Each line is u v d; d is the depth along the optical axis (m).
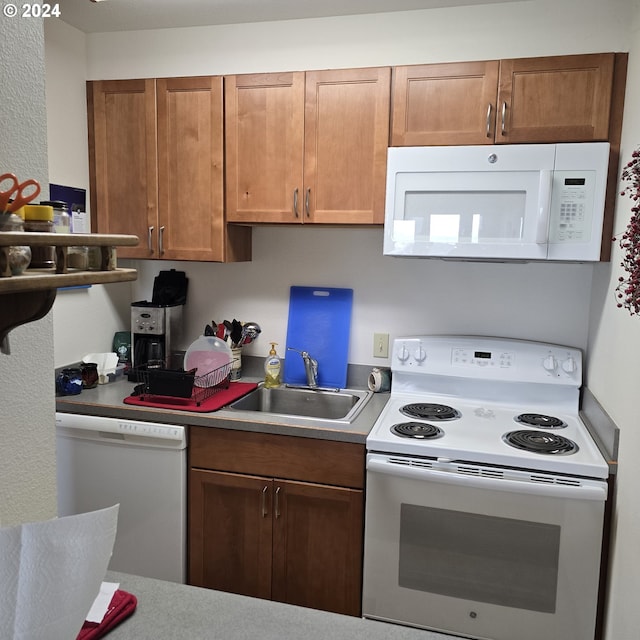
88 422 2.25
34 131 0.97
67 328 2.51
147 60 2.50
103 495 2.30
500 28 2.15
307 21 2.34
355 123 2.21
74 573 0.72
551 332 2.42
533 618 1.87
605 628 1.85
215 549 2.22
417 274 2.56
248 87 2.31
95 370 2.53
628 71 1.95
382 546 1.99
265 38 2.39
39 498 1.04
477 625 1.93
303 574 2.13
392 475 1.94
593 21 2.05
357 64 2.31
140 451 2.23
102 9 2.26
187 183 2.42
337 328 2.65
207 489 2.20
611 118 1.97
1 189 0.91
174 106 2.40
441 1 2.15
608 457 1.84
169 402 2.30
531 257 2.01
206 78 2.35
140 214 2.49
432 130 2.13
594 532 1.79
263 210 2.36
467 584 1.93
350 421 2.14
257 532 2.17
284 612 1.04
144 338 2.68
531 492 1.80
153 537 2.25
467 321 2.52
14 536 0.68
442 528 1.92
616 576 1.74
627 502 1.65
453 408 2.34
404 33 2.25
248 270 2.76
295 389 2.63
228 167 2.37
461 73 2.08
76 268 0.80
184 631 0.97
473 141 2.09
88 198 2.55
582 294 2.37
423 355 2.46
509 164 2.01
